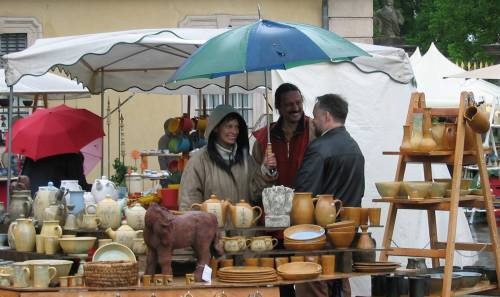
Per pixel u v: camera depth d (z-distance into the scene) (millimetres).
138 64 11648
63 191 7414
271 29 6875
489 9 30750
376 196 10711
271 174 7637
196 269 6219
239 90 13961
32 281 6051
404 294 7445
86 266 5965
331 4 19141
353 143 7656
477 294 7781
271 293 6141
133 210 6855
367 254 7062
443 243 8688
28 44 18922
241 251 6590
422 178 10992
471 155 8141
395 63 9852
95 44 8805
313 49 6738
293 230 6777
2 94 14930
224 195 7543
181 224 6082
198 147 10711
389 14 29000
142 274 6312
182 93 13953
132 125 18703
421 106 8203
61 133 10633
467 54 30781
